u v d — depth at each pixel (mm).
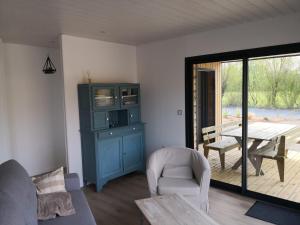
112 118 4406
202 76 4012
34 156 4578
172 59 4180
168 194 2684
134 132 4320
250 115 3541
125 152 4168
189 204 2400
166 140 4422
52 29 3355
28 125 4469
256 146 3660
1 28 3238
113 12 2707
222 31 3533
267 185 3596
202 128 4145
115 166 4016
